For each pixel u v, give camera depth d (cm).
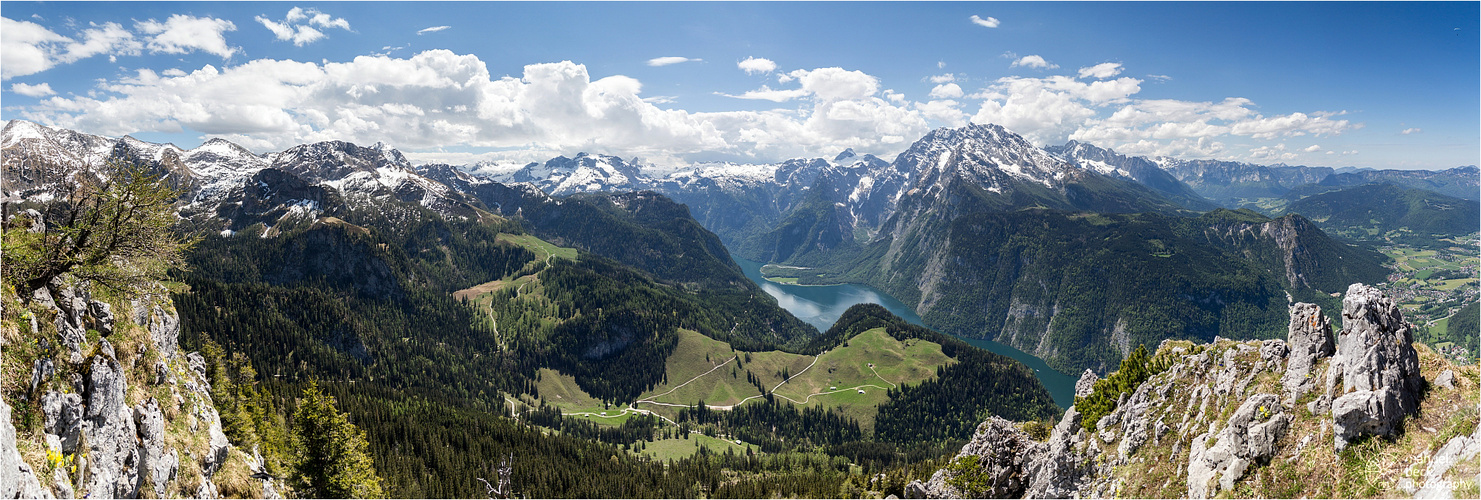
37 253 3969
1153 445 6450
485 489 18038
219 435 6184
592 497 19225
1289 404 5100
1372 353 4453
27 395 3444
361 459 10719
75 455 3697
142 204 4312
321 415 9894
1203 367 6738
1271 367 5781
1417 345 4738
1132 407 7238
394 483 16125
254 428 9081
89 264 4272
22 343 3575
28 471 2959
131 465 4262
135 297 4953
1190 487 5444
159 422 4909
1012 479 8406
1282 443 4872
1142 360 7800
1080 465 7219
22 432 3284
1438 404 4153
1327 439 4541
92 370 4025
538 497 18438
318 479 9750
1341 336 4891
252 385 14250
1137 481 6228
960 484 8581
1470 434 3716
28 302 3878
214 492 5503
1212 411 5991
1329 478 4306
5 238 3800
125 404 4434
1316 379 5100
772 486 19112
